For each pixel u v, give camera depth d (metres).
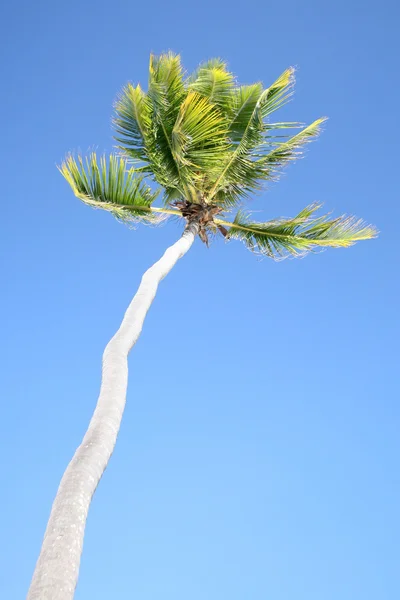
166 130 10.75
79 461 5.03
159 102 10.30
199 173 10.99
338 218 11.56
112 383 6.27
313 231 11.80
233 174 11.53
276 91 11.13
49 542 4.28
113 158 10.91
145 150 11.09
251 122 11.02
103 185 11.04
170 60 10.18
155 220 11.80
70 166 10.62
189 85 11.46
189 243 11.07
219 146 10.50
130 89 10.35
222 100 12.00
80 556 4.31
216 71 11.55
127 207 11.36
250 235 12.32
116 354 6.82
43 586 3.93
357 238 11.57
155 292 8.77
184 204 11.91
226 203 12.20
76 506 4.57
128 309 8.00
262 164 11.58
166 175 11.32
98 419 5.68
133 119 10.73
